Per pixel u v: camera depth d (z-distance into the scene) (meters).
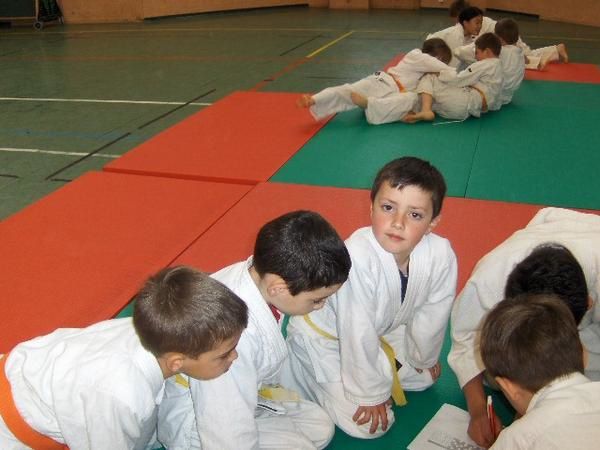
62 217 3.25
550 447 1.16
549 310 1.30
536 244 1.78
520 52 5.03
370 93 4.82
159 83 6.57
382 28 9.88
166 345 1.29
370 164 3.93
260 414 1.80
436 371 2.05
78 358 1.40
